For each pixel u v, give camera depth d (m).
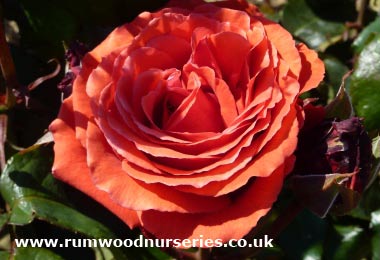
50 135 0.24
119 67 0.21
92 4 0.27
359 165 0.20
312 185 0.20
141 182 0.20
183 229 0.20
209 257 0.24
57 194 0.24
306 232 0.27
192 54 0.21
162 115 0.21
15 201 0.24
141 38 0.21
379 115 0.26
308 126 0.21
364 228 0.28
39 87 0.28
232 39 0.21
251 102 0.20
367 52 0.26
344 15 0.31
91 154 0.20
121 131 0.20
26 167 0.24
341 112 0.22
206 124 0.20
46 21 0.28
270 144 0.20
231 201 0.20
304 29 0.31
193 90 0.20
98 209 0.25
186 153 0.20
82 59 0.22
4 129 0.26
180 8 0.23
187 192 0.20
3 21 0.29
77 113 0.21
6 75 0.26
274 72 0.20
